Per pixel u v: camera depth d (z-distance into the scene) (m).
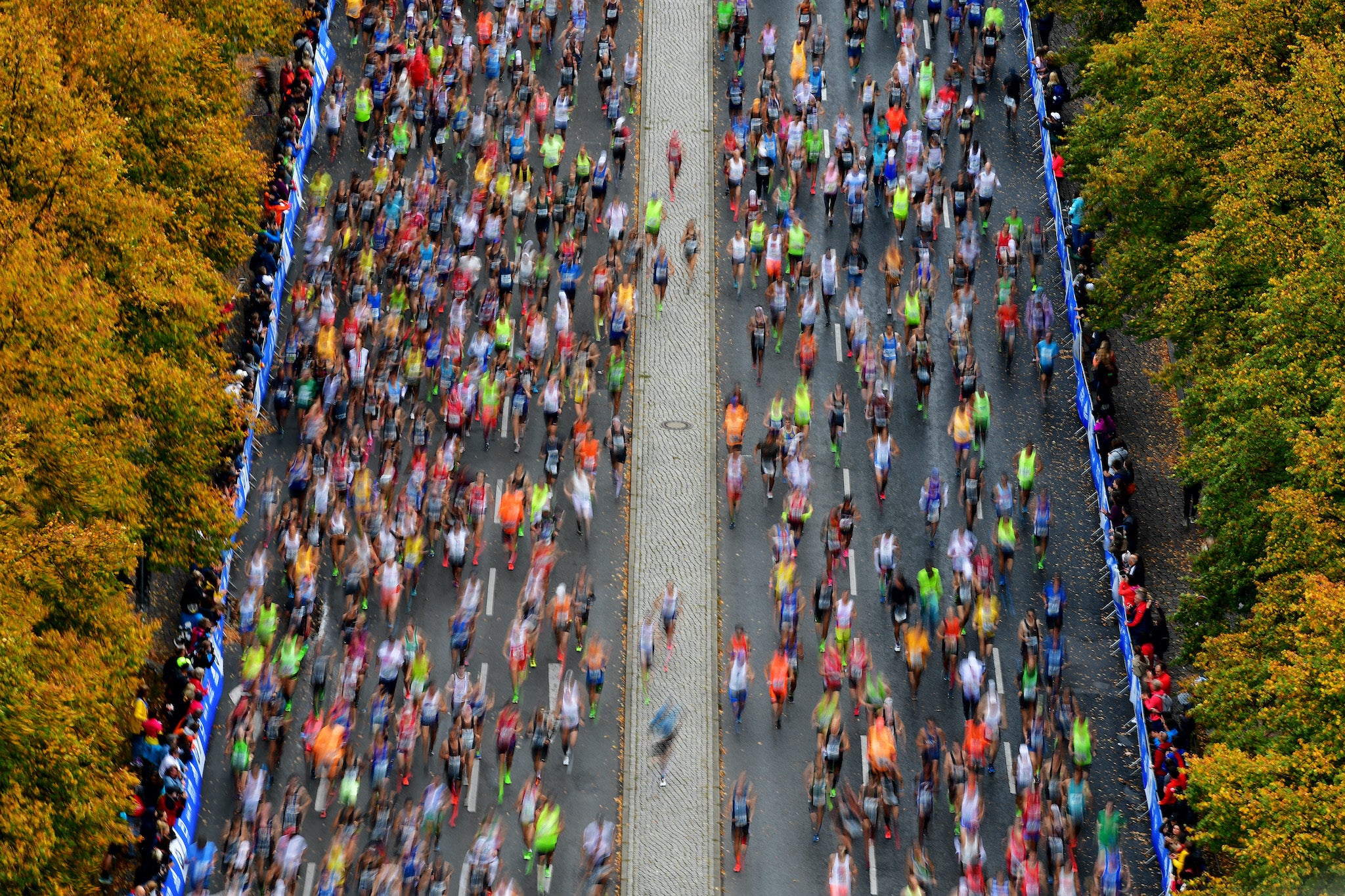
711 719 195.00
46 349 156.50
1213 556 184.75
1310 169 190.25
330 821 181.75
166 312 175.25
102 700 156.00
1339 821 146.25
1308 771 151.38
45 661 148.12
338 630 199.00
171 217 188.62
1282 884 147.12
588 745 191.50
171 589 197.88
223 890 168.50
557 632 197.38
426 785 185.00
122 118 182.00
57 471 154.50
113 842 153.88
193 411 173.38
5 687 138.12
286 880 169.62
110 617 154.12
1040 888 176.88
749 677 199.88
